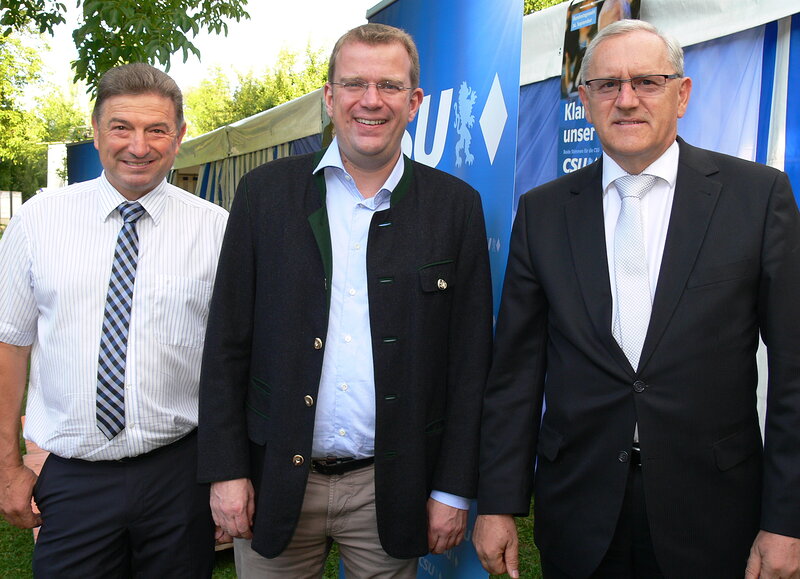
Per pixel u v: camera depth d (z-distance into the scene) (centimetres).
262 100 2748
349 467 191
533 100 399
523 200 189
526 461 184
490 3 206
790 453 152
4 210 3841
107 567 193
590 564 167
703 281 156
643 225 167
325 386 184
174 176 1285
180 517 196
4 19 612
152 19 454
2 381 192
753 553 157
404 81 180
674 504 158
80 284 186
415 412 183
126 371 187
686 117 310
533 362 185
